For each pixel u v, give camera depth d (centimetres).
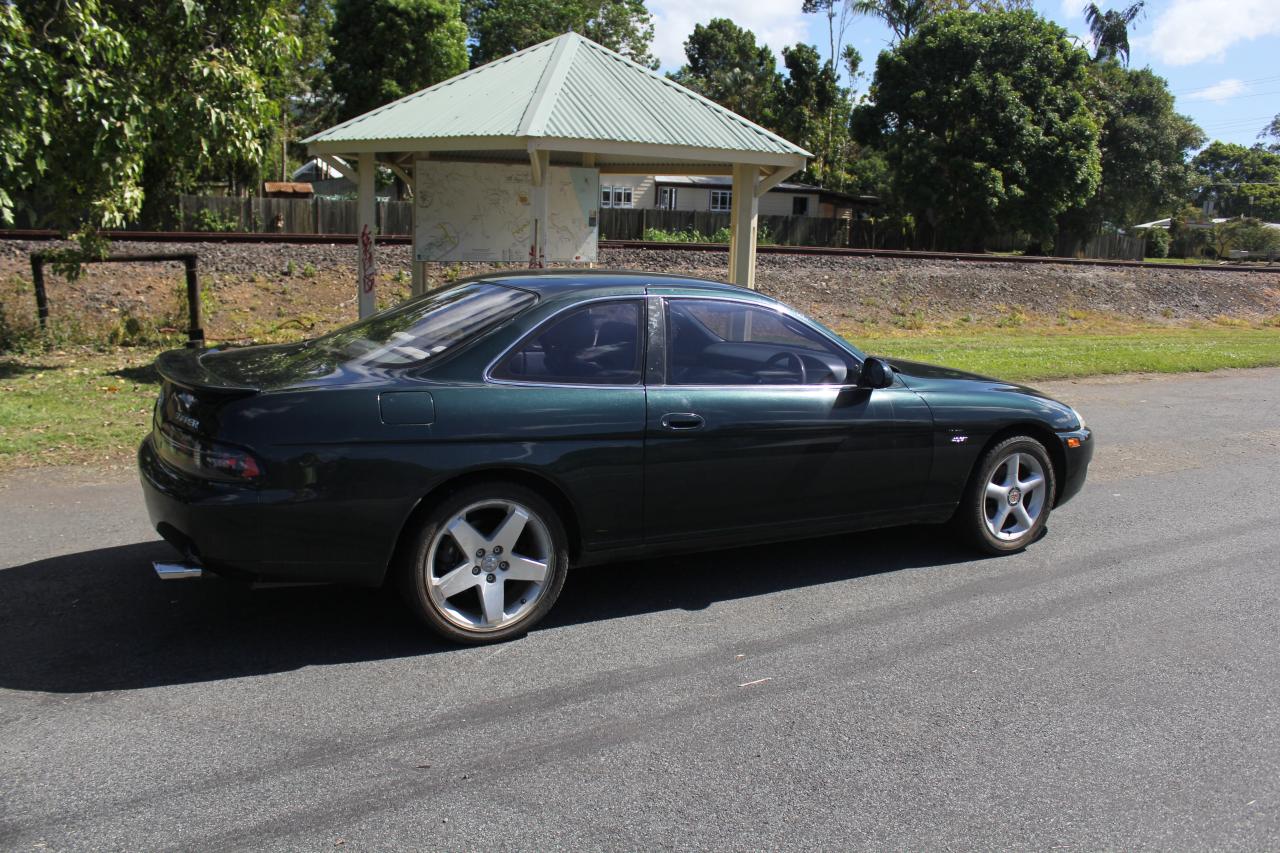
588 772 331
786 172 1150
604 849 288
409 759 336
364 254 1186
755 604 494
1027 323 2347
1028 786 330
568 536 455
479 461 412
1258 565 570
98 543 545
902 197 4072
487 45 5216
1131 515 671
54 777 317
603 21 5769
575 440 432
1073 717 380
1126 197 5038
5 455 716
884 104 4044
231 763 329
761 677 409
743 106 6022
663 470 455
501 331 435
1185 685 410
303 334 1582
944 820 309
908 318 2228
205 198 2536
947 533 623
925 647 445
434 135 1048
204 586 490
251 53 1098
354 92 3997
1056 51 3950
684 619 472
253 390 390
